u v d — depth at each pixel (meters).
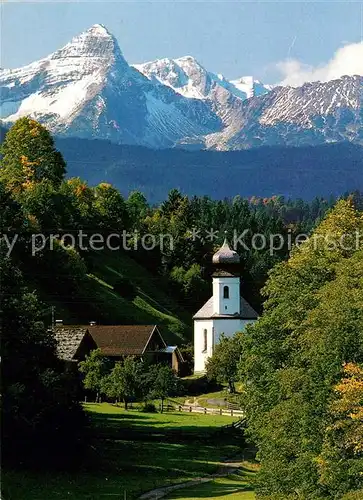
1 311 168.00
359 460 114.56
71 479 164.50
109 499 153.50
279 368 156.12
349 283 141.38
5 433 163.25
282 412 131.62
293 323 150.25
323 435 122.12
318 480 119.81
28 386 168.75
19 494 148.62
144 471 180.38
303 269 166.38
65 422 171.00
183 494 162.88
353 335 125.44
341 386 117.38
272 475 132.50
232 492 165.50
